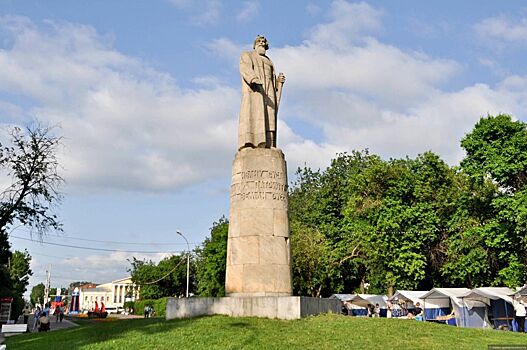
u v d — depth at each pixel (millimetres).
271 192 17062
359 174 46938
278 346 11672
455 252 39156
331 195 53406
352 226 44125
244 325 13805
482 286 39719
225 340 12234
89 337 14664
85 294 143125
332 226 49531
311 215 52656
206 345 11852
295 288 45250
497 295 32812
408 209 41156
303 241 43094
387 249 40969
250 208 16844
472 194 39250
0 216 33906
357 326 14141
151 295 82375
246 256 16484
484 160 35719
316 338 12531
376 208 42406
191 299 16188
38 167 34875
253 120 18062
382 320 15719
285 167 17812
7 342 18047
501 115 35688
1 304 41312
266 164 17281
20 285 80750
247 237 16625
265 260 16359
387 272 41469
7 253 46969
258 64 18672
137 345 12320
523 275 34062
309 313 15648
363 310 40531
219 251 51094
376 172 44438
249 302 15422
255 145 17812
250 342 12008
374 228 41375
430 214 41188
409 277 41156
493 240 34656
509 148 34344
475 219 38562
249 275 16281
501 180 34906
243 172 17297
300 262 42406
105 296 140625
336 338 12602
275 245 16594
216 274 51000
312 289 45781
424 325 15508
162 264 83750
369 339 12594
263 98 18406
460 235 38562
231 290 16484
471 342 13250
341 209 51812
